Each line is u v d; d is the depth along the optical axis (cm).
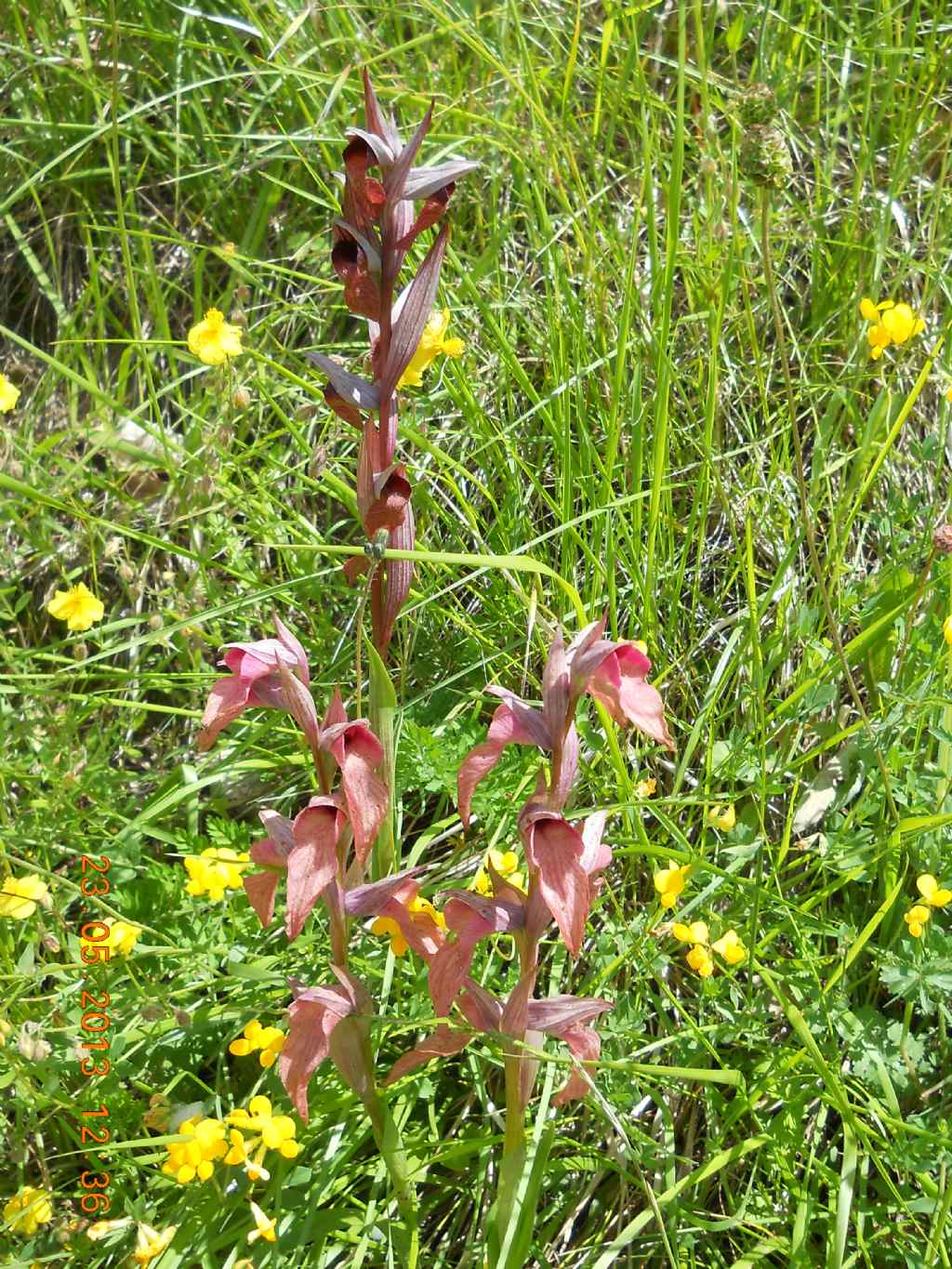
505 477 53
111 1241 41
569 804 49
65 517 57
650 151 52
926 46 62
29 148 63
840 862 45
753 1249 40
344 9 61
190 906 46
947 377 54
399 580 42
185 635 51
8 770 46
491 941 45
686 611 53
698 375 56
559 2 64
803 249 61
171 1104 43
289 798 52
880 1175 42
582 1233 43
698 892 45
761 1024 43
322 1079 43
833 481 56
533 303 59
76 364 60
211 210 63
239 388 50
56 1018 43
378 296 39
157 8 63
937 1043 44
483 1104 44
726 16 65
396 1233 42
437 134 58
